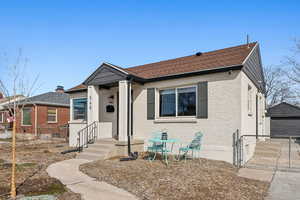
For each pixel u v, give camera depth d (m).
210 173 6.32
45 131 20.48
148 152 9.78
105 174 6.27
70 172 6.73
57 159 8.96
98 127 10.88
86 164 7.63
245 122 8.41
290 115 19.48
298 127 19.19
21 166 7.59
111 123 11.62
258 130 12.72
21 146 13.88
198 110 8.74
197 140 8.25
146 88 10.38
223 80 8.21
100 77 10.48
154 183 5.36
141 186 5.18
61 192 4.82
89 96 10.94
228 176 6.13
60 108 22.28
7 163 8.16
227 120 8.03
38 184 5.36
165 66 11.55
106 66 10.22
